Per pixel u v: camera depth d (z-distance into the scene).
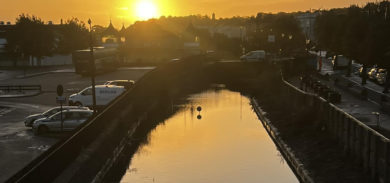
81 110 38.19
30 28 111.88
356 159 25.48
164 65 76.00
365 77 62.88
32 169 20.42
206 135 41.25
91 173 26.92
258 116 51.50
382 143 21.81
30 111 50.06
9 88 66.56
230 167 31.03
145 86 59.19
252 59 100.94
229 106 58.59
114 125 38.16
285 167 31.00
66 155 25.84
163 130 43.44
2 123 43.06
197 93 70.88
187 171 30.12
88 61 82.75
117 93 50.75
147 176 28.94
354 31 62.41
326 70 87.62
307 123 37.41
